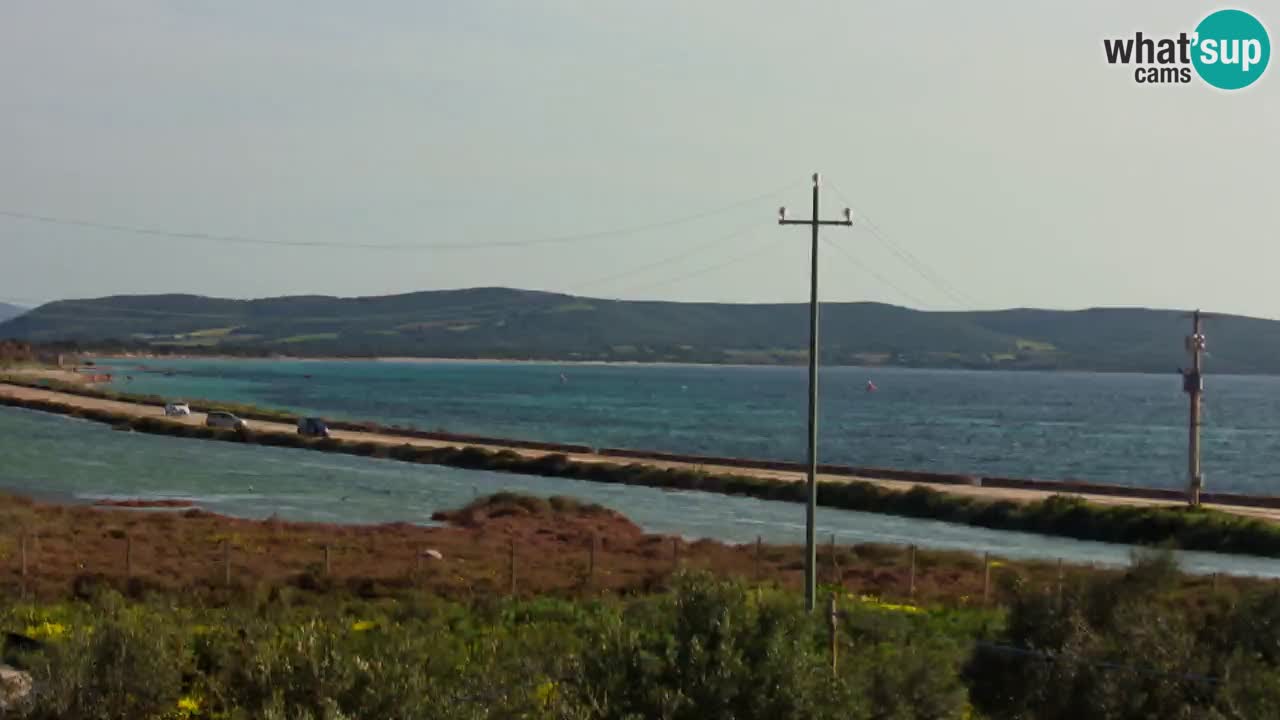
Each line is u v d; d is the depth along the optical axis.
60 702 17.95
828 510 81.50
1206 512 69.06
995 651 21.81
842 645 23.58
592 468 99.62
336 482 89.25
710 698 16.16
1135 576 26.84
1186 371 74.81
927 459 136.88
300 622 27.22
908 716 18.23
